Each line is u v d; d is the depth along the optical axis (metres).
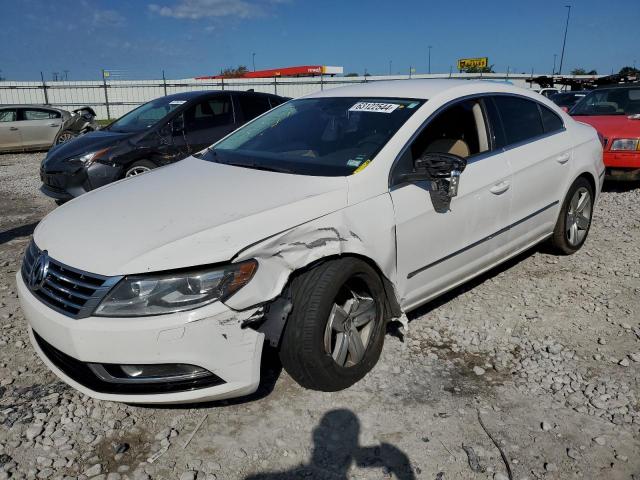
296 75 43.00
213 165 3.67
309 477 2.46
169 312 2.46
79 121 14.49
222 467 2.52
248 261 2.59
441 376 3.22
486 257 3.96
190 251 2.52
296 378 2.97
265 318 2.74
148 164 7.44
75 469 2.50
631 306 4.12
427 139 3.60
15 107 15.05
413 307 3.49
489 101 4.09
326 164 3.33
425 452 2.61
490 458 2.57
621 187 8.27
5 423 2.81
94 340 2.47
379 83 4.25
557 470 2.50
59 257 2.69
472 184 3.67
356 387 3.10
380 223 3.10
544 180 4.39
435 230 3.43
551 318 3.95
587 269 4.84
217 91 8.45
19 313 4.07
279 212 2.78
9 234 6.30
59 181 7.11
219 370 2.55
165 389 2.56
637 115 7.81
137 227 2.75
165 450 2.62
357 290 3.12
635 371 3.27
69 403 2.98
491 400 3.00
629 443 2.67
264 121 4.25
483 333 3.72
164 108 8.05
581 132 5.00
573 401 2.99
